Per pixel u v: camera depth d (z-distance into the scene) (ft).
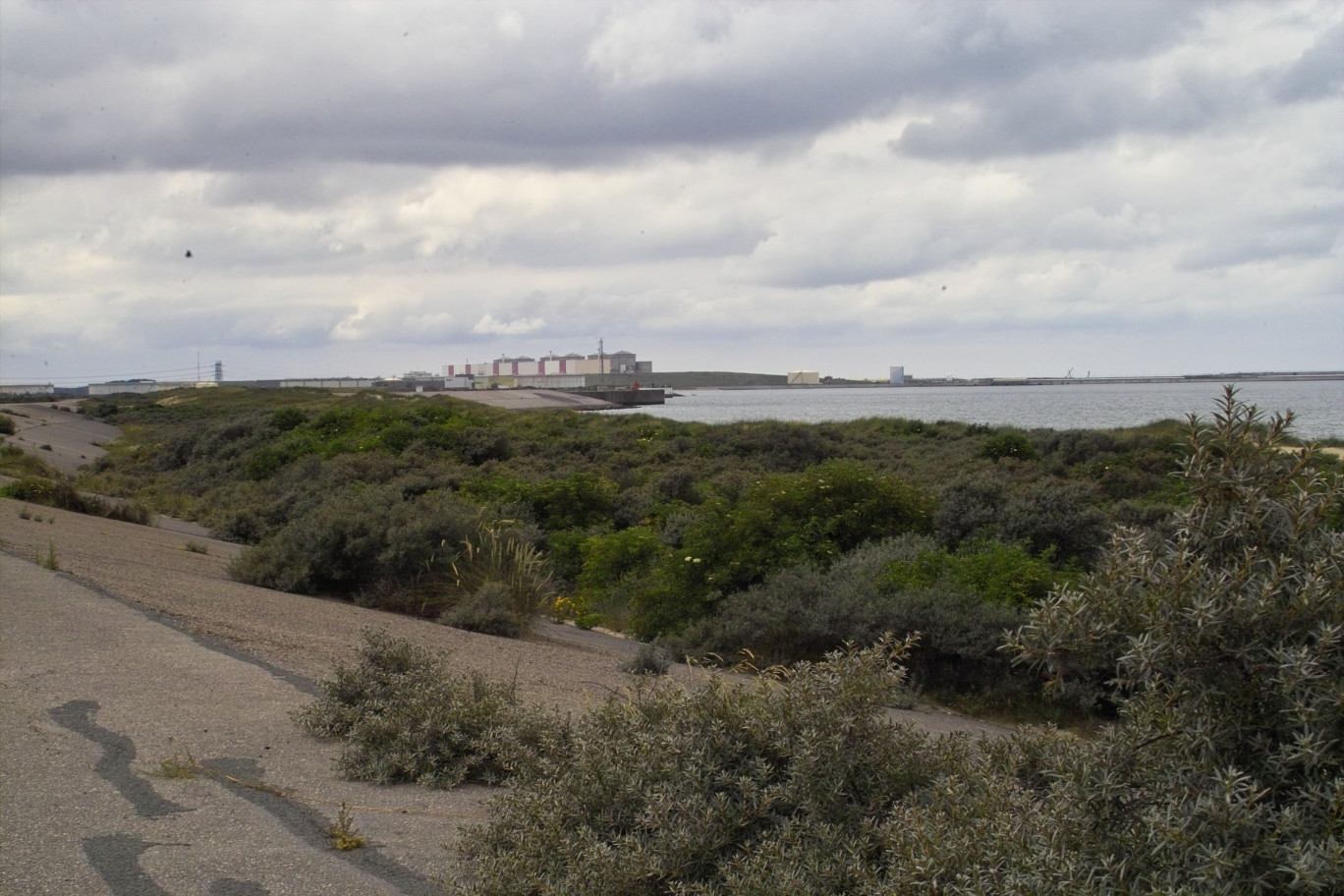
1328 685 7.75
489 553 47.16
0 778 15.60
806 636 33.35
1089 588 9.04
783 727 11.47
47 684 21.29
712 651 34.40
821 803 10.72
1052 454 104.78
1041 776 11.32
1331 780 7.72
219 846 13.65
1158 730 8.32
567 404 442.09
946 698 29.71
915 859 8.36
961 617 30.42
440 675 20.70
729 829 10.46
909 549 42.34
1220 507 9.02
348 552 44.80
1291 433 8.93
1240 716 8.14
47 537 46.96
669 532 58.65
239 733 19.16
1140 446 102.73
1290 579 8.30
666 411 373.20
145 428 219.41
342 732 19.42
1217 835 7.50
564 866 10.75
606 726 13.44
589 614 46.85
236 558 47.62
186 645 26.02
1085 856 8.00
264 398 314.55
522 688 25.34
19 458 99.96
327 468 97.60
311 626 32.78
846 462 53.72
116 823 14.21
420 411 147.84
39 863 12.73
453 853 13.83
